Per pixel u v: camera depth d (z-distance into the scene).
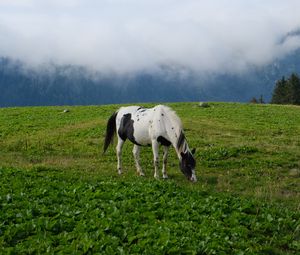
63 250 9.48
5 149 27.80
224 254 9.98
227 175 20.44
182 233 10.94
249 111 48.41
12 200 12.93
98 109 49.72
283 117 44.28
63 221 11.25
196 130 33.75
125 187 15.48
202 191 15.85
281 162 22.78
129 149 26.84
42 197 13.68
